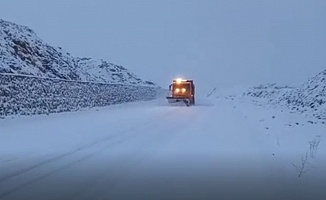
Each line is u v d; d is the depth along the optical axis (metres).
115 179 8.40
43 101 25.09
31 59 32.69
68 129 17.73
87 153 11.53
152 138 14.73
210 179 8.34
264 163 9.91
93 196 7.11
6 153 11.50
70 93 29.58
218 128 17.94
